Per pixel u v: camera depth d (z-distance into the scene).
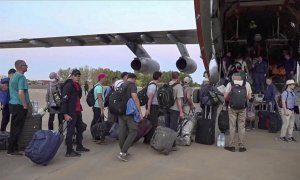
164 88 7.16
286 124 7.96
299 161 6.01
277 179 4.95
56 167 5.45
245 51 11.84
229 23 10.66
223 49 11.03
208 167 5.56
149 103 7.20
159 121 8.08
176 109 7.26
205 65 9.99
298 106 9.55
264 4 9.77
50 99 7.52
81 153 6.46
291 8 9.92
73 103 6.14
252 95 10.09
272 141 7.89
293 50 11.66
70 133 6.16
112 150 6.74
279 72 11.85
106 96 7.91
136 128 5.99
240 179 4.94
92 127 7.30
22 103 6.04
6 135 6.70
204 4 7.72
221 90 7.85
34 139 5.46
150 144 6.78
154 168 5.47
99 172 5.20
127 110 5.88
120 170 5.33
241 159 6.12
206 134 7.38
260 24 11.35
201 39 8.80
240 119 6.85
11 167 5.41
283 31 11.44
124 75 7.15
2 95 7.36
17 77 6.03
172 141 6.36
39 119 6.76
